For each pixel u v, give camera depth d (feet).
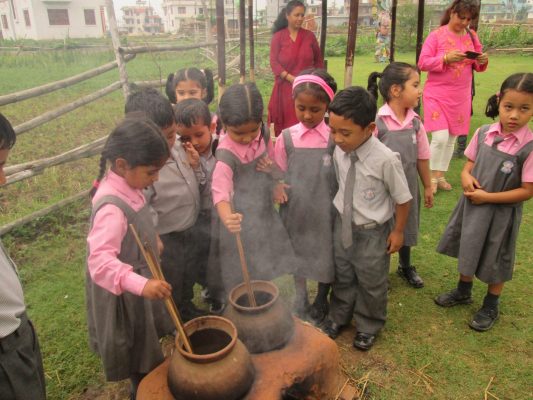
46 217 13.76
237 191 8.56
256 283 7.04
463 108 15.17
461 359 8.42
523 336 8.97
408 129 9.83
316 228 8.71
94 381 8.21
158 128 6.11
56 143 22.00
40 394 5.95
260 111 7.55
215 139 8.95
